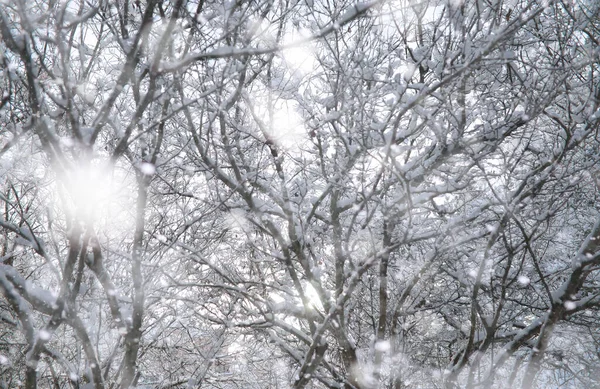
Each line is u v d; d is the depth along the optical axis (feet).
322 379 24.09
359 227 26.61
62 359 19.12
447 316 29.76
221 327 30.19
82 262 15.51
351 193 24.73
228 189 25.49
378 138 21.53
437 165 21.88
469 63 15.94
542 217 21.22
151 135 21.08
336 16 19.92
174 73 15.99
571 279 19.45
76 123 14.07
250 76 21.38
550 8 20.36
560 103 23.75
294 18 20.24
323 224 29.43
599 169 22.00
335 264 24.39
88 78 19.12
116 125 18.42
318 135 21.47
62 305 15.48
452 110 20.30
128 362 18.29
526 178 20.70
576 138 19.89
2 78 16.97
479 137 21.06
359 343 30.78
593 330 29.58
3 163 17.93
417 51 20.52
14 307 15.79
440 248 22.31
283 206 21.49
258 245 27.09
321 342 21.02
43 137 13.94
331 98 22.26
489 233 22.48
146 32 13.66
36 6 15.60
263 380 34.14
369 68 20.54
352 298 28.99
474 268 26.27
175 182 26.63
